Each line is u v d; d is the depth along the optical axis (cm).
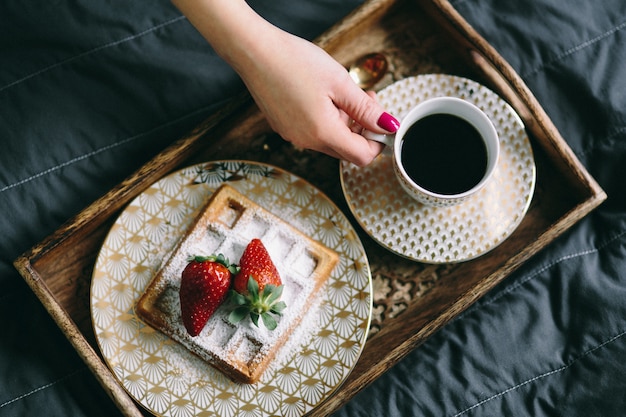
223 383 79
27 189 85
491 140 77
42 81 87
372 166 81
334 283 80
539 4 89
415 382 84
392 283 82
